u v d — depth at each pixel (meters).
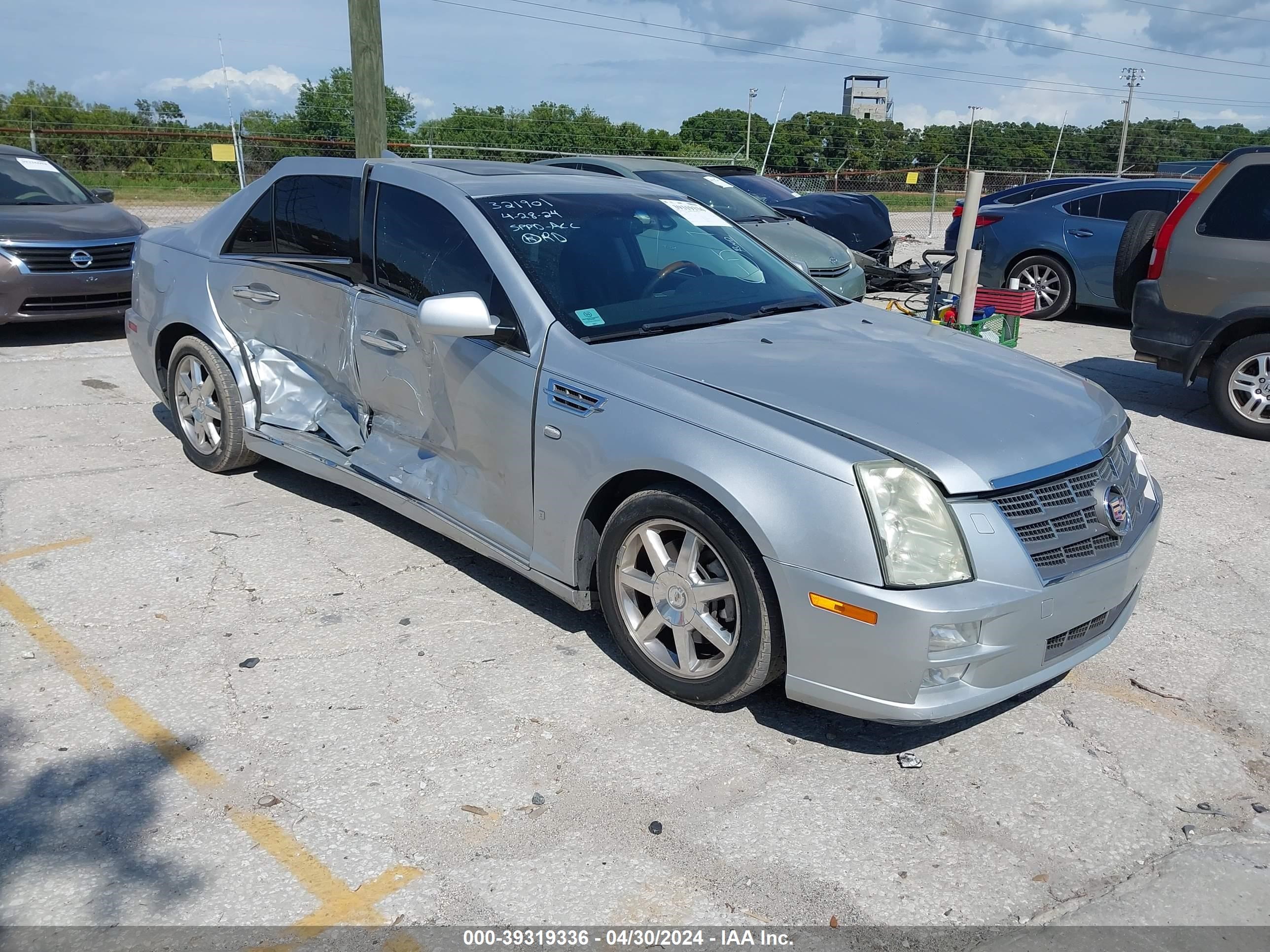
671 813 2.84
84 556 4.37
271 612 3.92
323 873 2.57
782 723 3.30
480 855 2.65
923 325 4.20
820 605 2.87
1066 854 2.74
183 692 3.36
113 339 8.84
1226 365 6.75
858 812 2.88
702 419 3.11
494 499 3.79
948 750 3.19
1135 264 7.29
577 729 3.22
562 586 3.57
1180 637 3.97
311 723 3.21
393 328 4.12
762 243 4.75
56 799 2.81
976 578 2.82
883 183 33.75
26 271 8.02
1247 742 3.29
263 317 4.84
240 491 5.16
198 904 2.46
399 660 3.59
